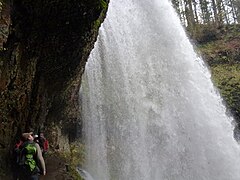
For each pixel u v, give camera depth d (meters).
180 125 17.56
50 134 12.30
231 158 18.39
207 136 18.33
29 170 7.73
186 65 19.52
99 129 14.94
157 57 18.44
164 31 19.58
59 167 11.20
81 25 9.88
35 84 10.32
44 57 10.20
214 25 38.94
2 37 8.16
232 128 20.27
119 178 14.52
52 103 12.01
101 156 14.52
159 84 17.81
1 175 8.23
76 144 14.31
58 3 9.03
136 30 18.22
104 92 15.55
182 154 16.89
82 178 11.97
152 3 19.92
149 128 16.48
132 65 17.20
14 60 8.99
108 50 16.28
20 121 9.70
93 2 9.48
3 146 8.72
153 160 15.83
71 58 10.87
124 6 18.27
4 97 8.80
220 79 30.70
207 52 34.91
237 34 37.16
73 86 13.00
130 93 16.50
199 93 19.19
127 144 15.42
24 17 9.05
